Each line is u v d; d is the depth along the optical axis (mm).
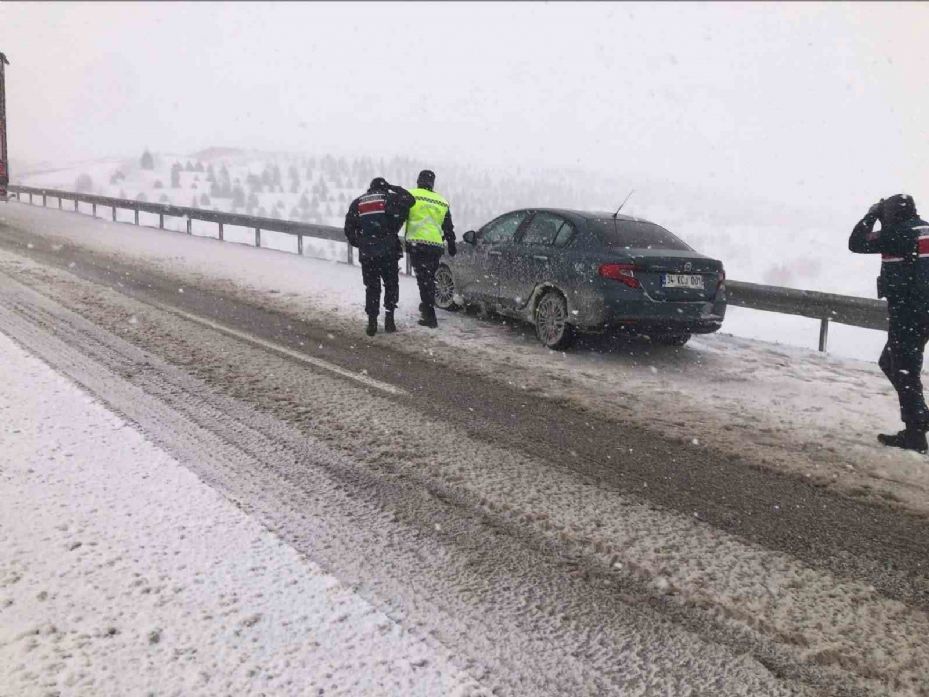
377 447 4328
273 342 7105
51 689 2045
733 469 4320
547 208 8047
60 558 2766
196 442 4199
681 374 6758
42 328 6879
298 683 2150
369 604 2611
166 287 10164
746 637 2559
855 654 2486
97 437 4125
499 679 2248
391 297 7859
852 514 3736
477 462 4176
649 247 7121
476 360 6844
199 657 2238
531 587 2820
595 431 4910
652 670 2338
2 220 19828
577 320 7070
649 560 3096
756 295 8930
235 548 2949
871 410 5762
